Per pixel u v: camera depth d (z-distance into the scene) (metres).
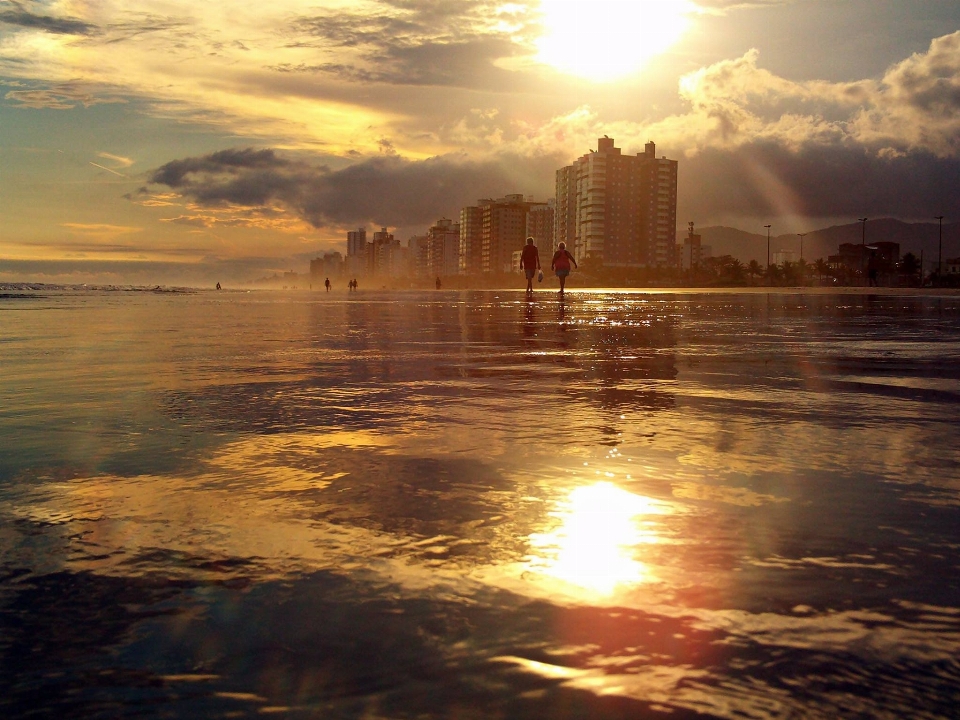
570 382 5.01
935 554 1.74
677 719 1.08
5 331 10.49
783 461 2.69
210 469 2.60
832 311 17.73
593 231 187.12
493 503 2.16
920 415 3.71
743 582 1.58
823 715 1.09
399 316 15.55
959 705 1.12
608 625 1.38
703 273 136.25
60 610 1.46
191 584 1.58
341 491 2.30
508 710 1.11
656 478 2.46
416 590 1.54
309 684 1.19
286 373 5.52
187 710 1.12
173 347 7.81
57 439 3.13
